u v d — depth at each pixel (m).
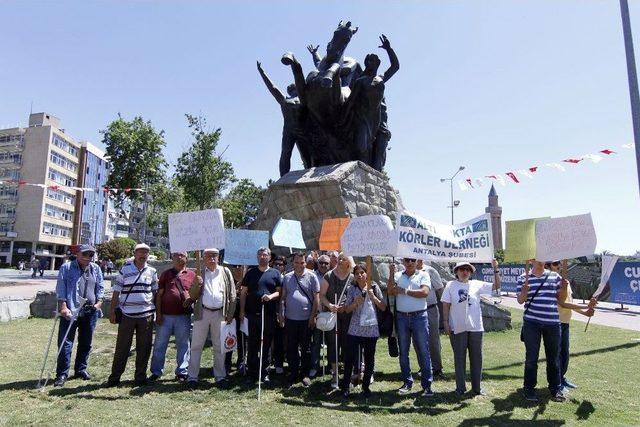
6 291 21.14
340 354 7.39
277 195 12.04
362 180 11.69
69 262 6.95
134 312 6.66
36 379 6.77
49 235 72.94
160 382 6.73
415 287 6.49
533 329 6.24
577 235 6.02
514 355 9.02
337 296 6.70
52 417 5.12
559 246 6.09
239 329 7.71
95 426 4.87
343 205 10.73
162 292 7.04
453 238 6.75
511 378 7.28
